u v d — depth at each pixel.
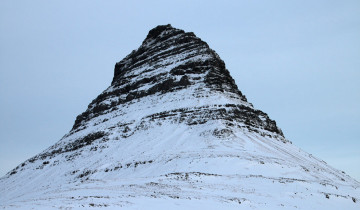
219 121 99.62
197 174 57.97
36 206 29.38
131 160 86.31
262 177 59.31
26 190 96.12
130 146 100.69
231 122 102.44
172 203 33.72
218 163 69.50
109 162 91.56
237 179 56.88
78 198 35.69
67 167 104.00
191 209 32.31
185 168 68.94
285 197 47.03
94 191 43.97
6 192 101.56
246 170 65.94
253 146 88.62
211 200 37.94
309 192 51.88
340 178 86.19
